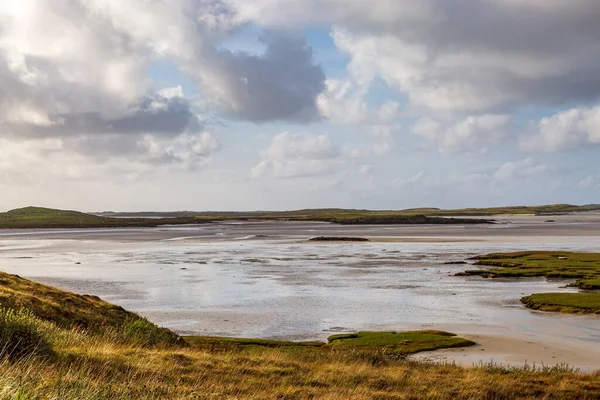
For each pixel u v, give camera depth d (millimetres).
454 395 20109
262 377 20547
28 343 17750
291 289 67625
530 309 55094
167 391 15383
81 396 11711
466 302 58938
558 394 21375
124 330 28984
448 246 139250
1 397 9914
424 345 39938
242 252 124125
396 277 78875
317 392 18562
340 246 141500
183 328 46562
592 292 65625
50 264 98500
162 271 87000
